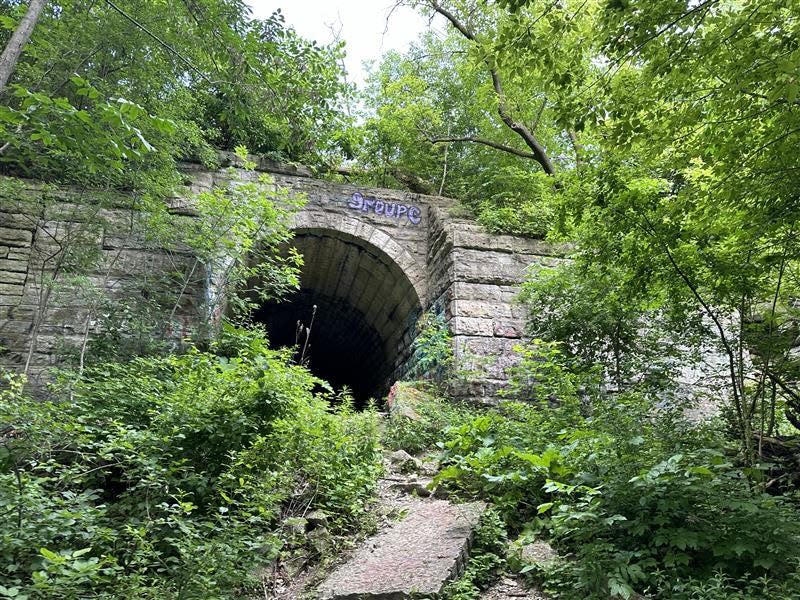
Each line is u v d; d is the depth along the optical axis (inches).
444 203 575.8
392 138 663.1
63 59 368.5
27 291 411.5
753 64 210.4
